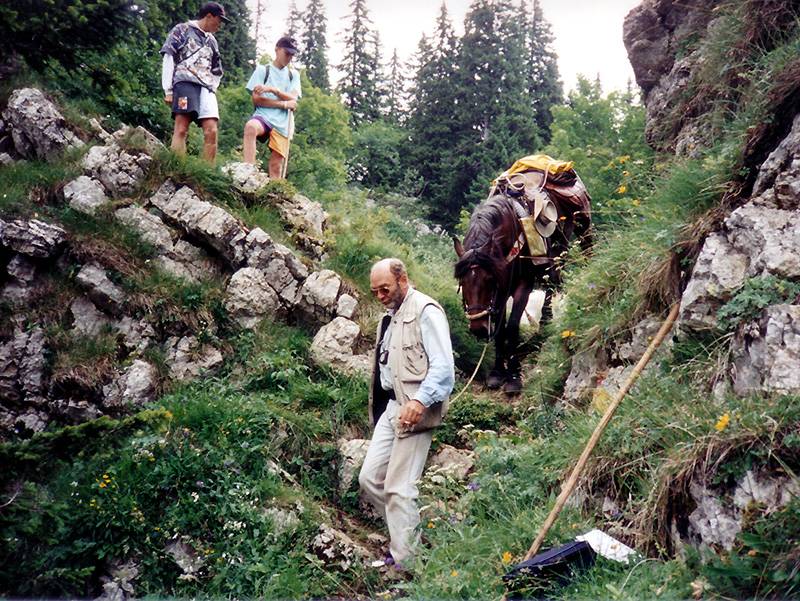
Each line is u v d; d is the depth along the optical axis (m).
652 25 10.01
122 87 9.18
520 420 7.34
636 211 7.28
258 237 8.13
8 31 8.10
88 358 7.18
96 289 7.52
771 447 3.93
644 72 10.08
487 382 8.42
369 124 40.06
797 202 5.02
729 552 3.80
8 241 7.52
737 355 4.68
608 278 7.06
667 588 3.86
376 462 5.29
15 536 5.04
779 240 4.86
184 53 9.14
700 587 3.71
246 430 6.25
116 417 6.95
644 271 6.34
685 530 4.29
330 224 9.49
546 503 5.16
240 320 7.82
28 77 9.47
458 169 35.38
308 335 8.10
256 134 9.85
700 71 8.53
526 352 8.97
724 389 4.76
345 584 5.16
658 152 9.70
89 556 5.27
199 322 7.63
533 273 8.19
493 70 37.78
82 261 7.66
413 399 5.00
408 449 5.11
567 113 26.98
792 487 3.78
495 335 8.09
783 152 5.41
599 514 4.98
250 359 7.54
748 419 4.12
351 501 6.20
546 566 4.28
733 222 5.23
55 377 7.05
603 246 7.63
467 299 7.52
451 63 38.44
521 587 4.29
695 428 4.48
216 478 5.76
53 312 7.46
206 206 8.27
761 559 3.61
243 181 9.08
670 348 5.46
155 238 8.06
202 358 7.45
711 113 8.00
